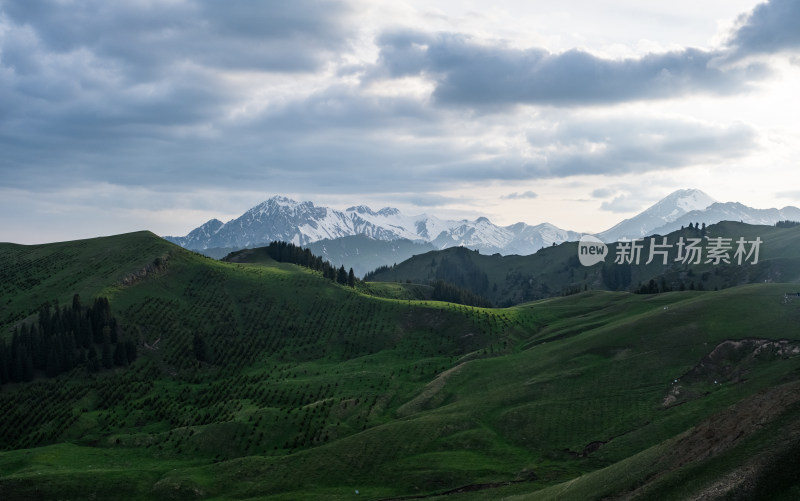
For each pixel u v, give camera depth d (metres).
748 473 62.84
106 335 199.25
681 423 120.31
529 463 117.06
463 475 111.94
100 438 144.62
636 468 79.81
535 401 145.62
